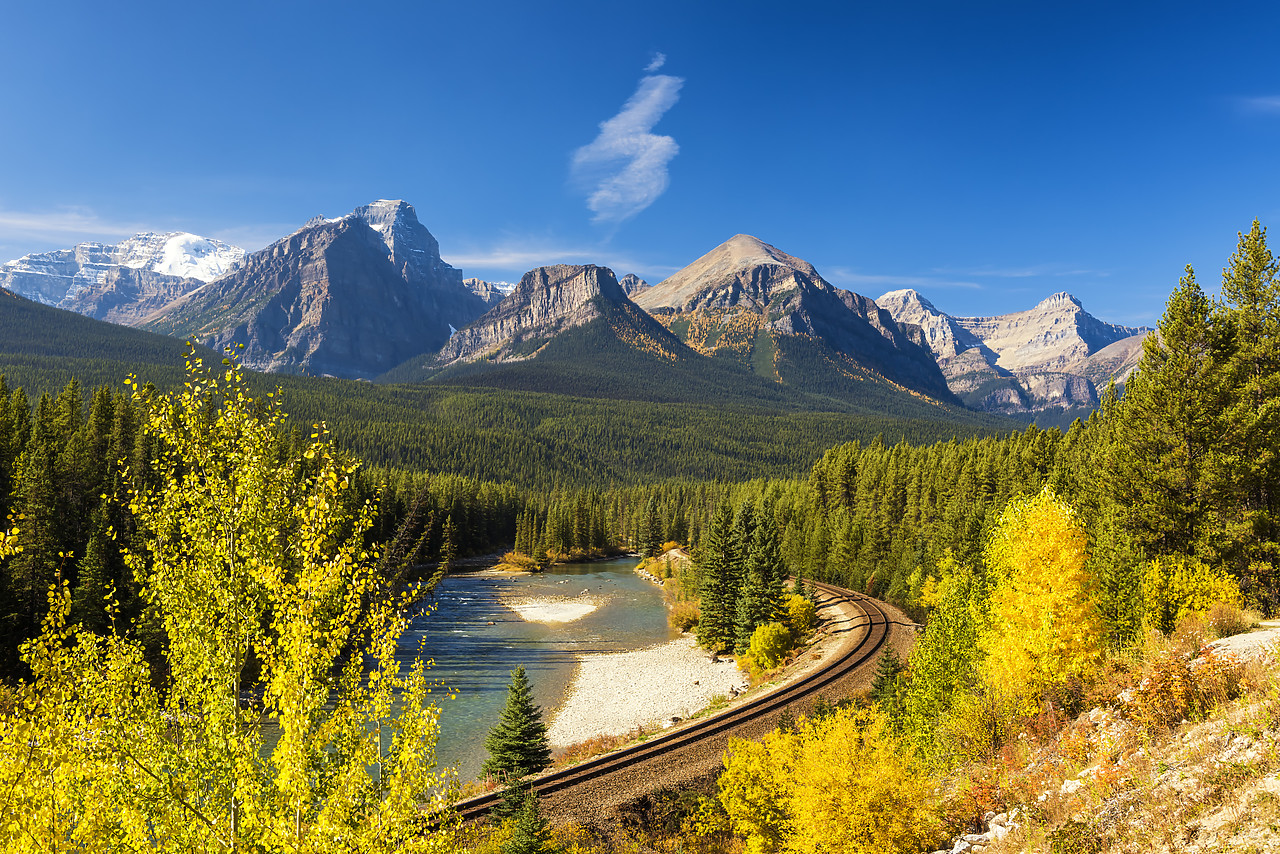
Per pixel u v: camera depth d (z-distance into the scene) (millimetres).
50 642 10797
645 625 77812
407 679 11555
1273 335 33656
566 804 26828
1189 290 35000
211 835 10430
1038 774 15883
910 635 52906
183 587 10945
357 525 11789
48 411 65375
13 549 10977
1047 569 20969
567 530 149625
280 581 10734
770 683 46750
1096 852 11227
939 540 71625
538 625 76875
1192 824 10461
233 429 11227
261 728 11250
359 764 10766
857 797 17375
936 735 22891
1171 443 34781
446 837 11742
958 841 15367
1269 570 30781
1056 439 81750
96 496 53812
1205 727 13211
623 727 43500
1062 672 20344
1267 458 31078
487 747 31938
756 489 149750
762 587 59500
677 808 27078
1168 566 28484
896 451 121000
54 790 10477
